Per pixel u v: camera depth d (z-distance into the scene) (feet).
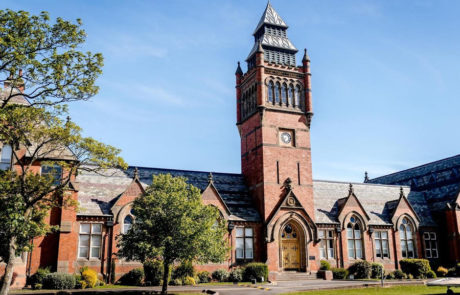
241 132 196.65
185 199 110.11
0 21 83.30
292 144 179.93
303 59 191.11
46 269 126.11
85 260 136.77
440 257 198.59
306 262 164.96
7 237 87.56
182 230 104.42
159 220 106.32
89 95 91.50
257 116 180.24
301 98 187.52
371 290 127.13
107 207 145.69
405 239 193.98
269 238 162.40
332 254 176.14
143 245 101.96
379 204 202.08
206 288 124.88
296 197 170.91
